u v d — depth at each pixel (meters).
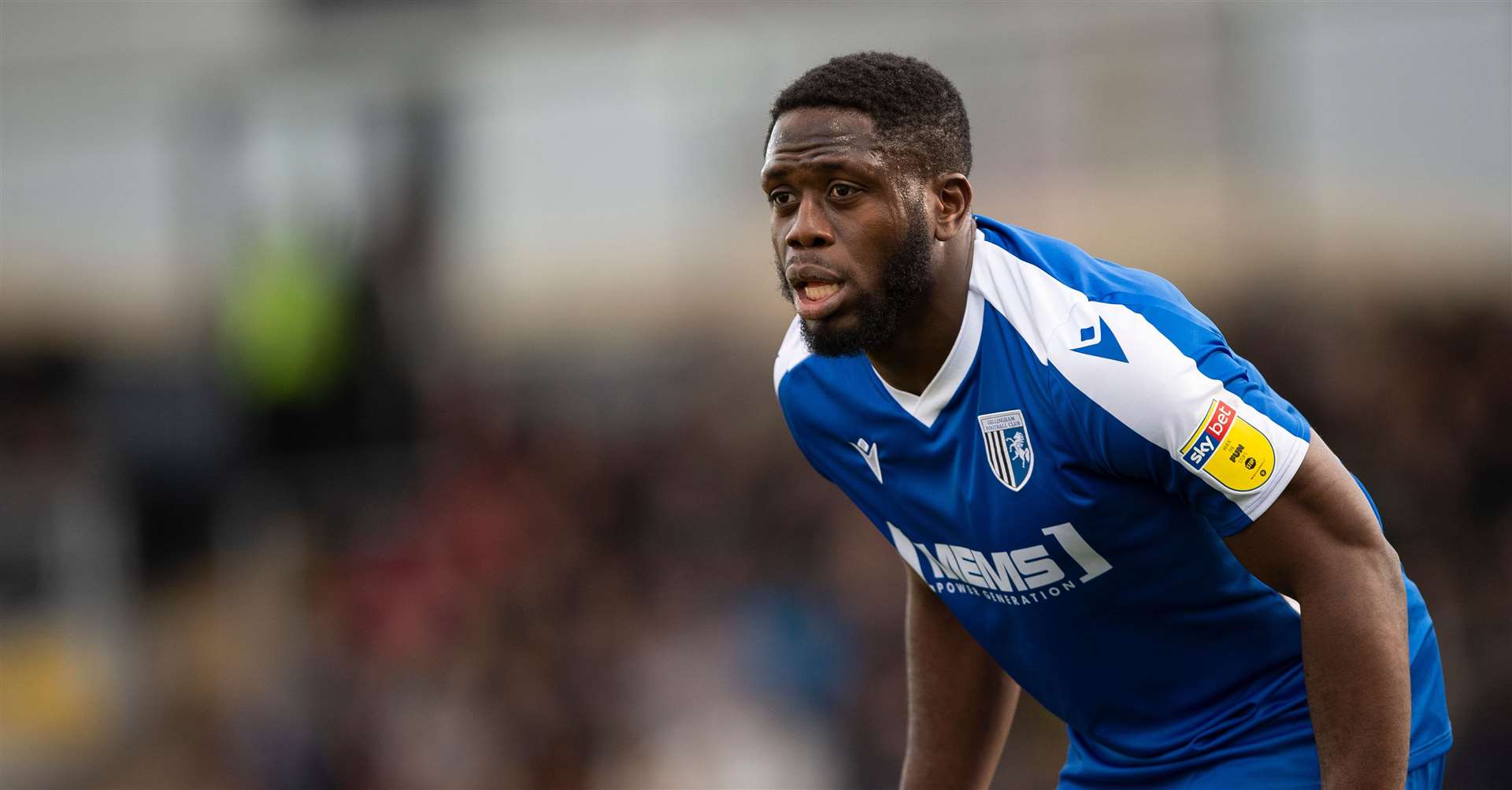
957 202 8.98
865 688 31.64
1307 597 8.45
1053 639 9.81
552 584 36.28
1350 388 32.91
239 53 37.16
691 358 40.78
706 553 36.19
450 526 37.47
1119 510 8.87
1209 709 9.84
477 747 34.34
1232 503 8.34
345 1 36.19
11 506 39.31
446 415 38.31
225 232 38.03
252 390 37.47
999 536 9.37
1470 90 35.28
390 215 37.47
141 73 37.75
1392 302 34.31
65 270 41.91
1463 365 32.56
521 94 38.03
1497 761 25.98
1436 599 28.50
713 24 34.81
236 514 37.72
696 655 33.56
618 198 40.66
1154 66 34.38
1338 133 35.81
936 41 34.56
